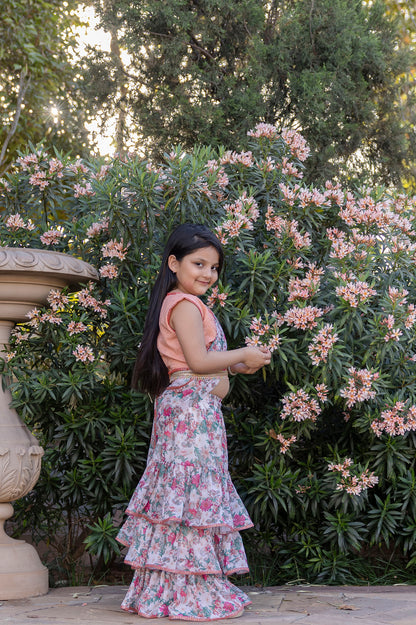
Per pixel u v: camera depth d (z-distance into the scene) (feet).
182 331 8.06
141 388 8.55
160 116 24.53
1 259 9.57
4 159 29.55
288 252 10.66
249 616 8.03
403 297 10.36
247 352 8.35
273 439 10.67
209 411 8.20
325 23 24.91
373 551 12.04
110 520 10.49
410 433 11.04
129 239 10.93
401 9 30.12
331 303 10.75
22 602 8.96
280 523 11.51
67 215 12.28
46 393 10.37
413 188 27.25
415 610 8.32
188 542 7.96
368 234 11.75
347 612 8.22
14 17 27.35
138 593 8.29
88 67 25.89
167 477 8.05
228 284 10.31
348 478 10.49
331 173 23.61
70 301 11.00
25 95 29.12
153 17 24.90
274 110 24.56
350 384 9.84
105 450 10.67
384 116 26.81
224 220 10.48
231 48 25.61
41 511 11.99
